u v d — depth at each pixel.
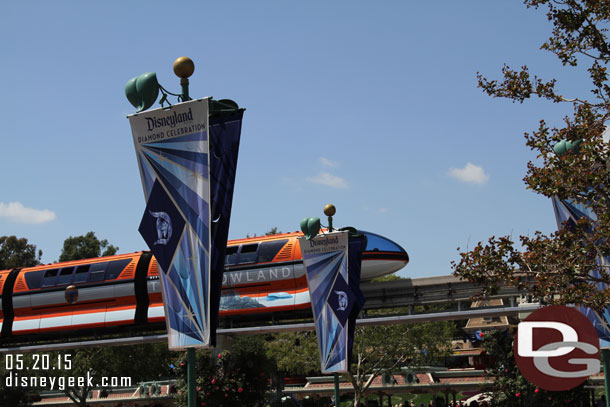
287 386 61.09
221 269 14.70
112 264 35.69
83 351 48.97
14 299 37.34
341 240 24.19
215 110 15.16
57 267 37.12
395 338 44.44
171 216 14.88
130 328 36.34
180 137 14.80
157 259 14.95
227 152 14.88
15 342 39.69
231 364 30.38
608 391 20.94
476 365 60.84
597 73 17.72
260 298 31.78
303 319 34.34
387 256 32.44
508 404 28.50
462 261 18.27
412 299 31.08
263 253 32.12
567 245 17.14
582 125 17.36
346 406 52.84
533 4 18.30
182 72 15.27
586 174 16.47
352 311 23.89
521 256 17.73
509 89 18.61
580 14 17.72
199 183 14.64
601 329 21.11
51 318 36.53
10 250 86.94
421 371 48.84
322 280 24.25
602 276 17.27
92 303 35.66
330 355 23.78
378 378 50.69
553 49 18.28
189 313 14.72
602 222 16.20
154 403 52.72
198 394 29.17
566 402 27.20
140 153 15.18
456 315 29.50
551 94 18.34
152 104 15.16
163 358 50.69
